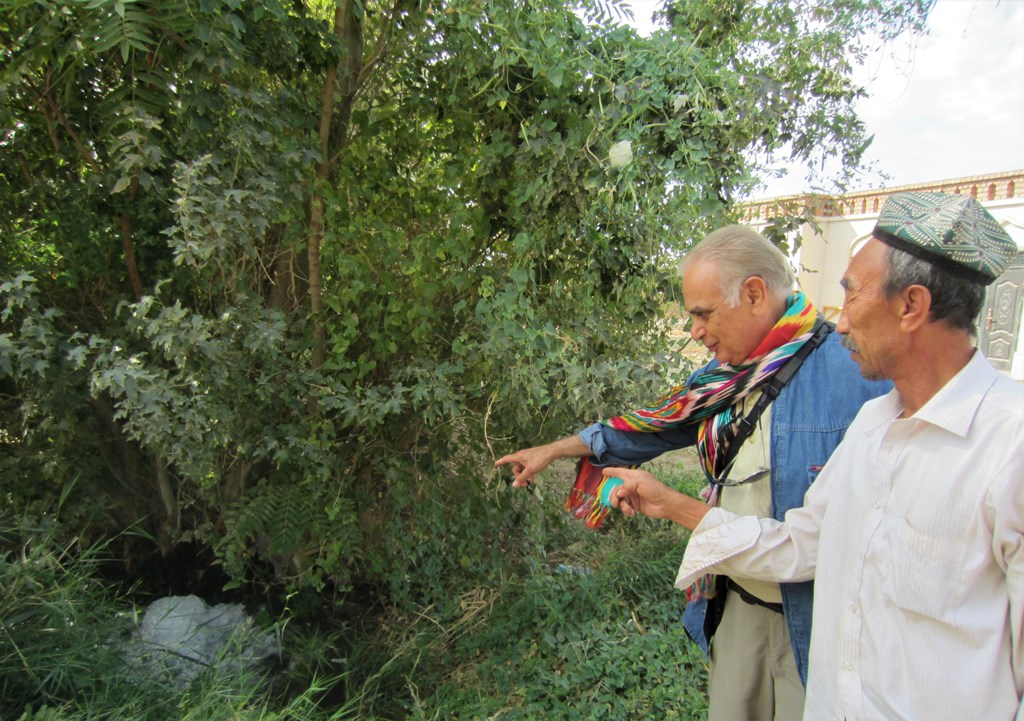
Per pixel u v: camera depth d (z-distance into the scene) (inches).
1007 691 39.9
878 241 43.9
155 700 88.1
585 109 104.0
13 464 109.7
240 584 120.0
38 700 82.1
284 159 95.0
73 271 111.5
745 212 126.9
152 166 86.6
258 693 98.9
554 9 100.0
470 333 114.0
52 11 80.4
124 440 121.1
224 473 123.5
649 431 74.0
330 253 112.3
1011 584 38.8
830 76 116.2
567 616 120.5
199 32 82.8
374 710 104.5
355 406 103.5
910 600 42.3
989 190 378.6
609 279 109.4
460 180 116.7
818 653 49.6
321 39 103.0
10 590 88.7
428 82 115.4
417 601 130.4
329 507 111.6
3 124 94.5
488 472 120.4
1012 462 38.7
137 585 122.5
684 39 103.8
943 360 43.3
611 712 97.5
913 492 42.9
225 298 108.0
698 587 68.8
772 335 61.5
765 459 61.7
